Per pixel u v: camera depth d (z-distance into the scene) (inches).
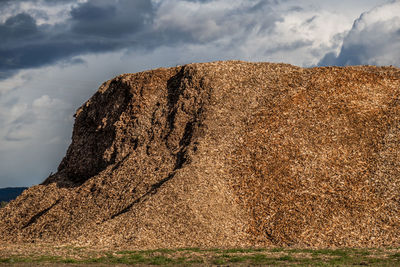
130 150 1574.8
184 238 1139.3
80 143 1768.0
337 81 1632.6
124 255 971.3
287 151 1384.1
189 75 1672.0
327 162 1352.1
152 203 1241.4
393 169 1315.2
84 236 1180.5
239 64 1738.4
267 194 1270.9
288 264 840.9
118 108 1712.6
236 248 1063.6
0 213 1560.0
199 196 1256.8
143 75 1739.7
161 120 1596.9
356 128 1460.4
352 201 1226.6
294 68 1723.7
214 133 1472.7
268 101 1566.2
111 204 1350.9
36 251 1042.7
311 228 1153.4
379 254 948.0
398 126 1456.7
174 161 1432.1
